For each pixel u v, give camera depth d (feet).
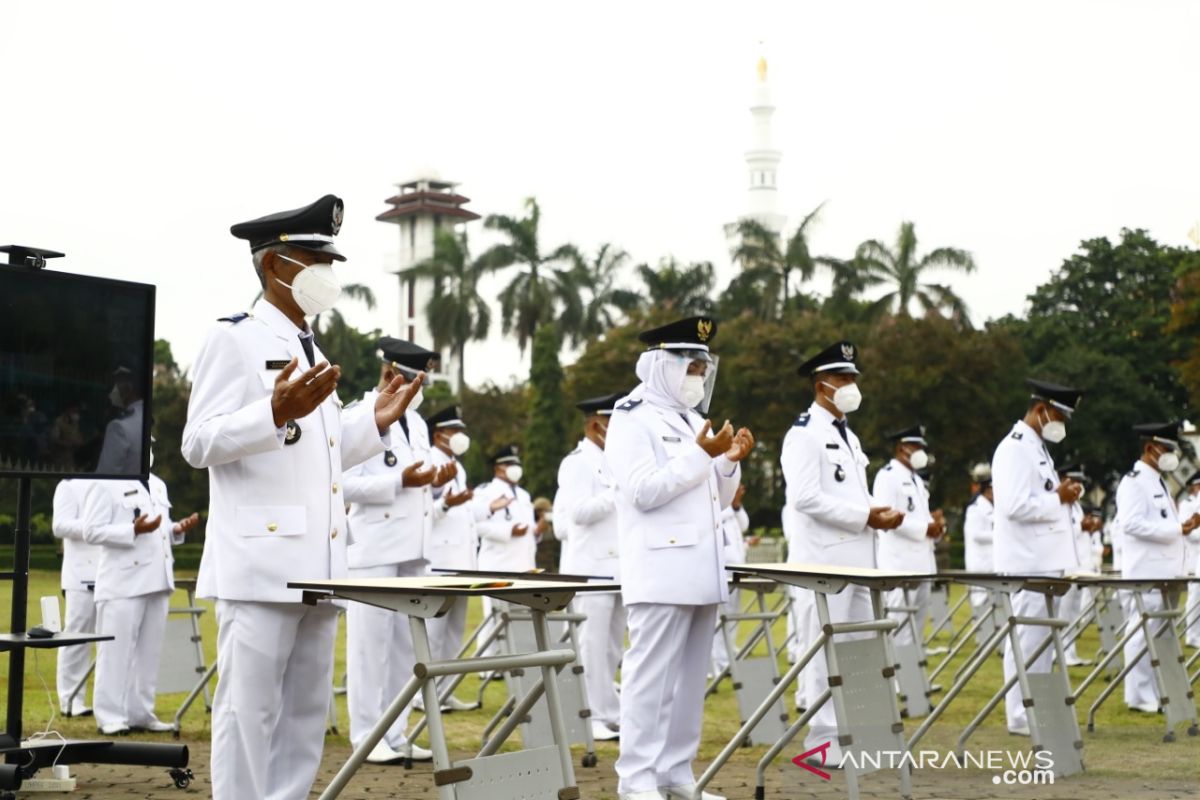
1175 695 34.30
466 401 169.37
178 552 122.21
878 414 127.75
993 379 128.77
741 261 157.69
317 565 18.90
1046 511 33.81
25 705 39.01
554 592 16.89
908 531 47.88
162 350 179.11
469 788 16.01
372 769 28.27
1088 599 58.70
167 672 35.58
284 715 19.60
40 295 23.70
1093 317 169.99
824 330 134.82
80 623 37.52
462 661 16.34
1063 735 27.89
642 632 23.00
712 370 24.50
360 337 199.62
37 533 120.78
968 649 60.34
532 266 171.73
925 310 147.13
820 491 28.86
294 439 18.89
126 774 27.20
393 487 30.55
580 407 36.83
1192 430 111.45
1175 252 166.81
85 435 24.32
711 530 23.17
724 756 23.24
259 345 18.97
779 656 54.24
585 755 29.01
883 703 23.22
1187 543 64.23
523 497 53.26
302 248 19.30
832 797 24.98
